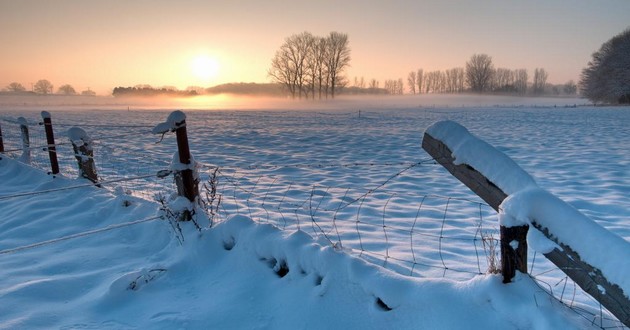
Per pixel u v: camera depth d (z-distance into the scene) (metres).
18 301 2.76
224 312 2.63
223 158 11.46
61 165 9.08
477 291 2.06
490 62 115.56
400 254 3.85
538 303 1.91
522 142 14.37
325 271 2.58
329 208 5.75
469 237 4.50
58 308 2.75
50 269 3.40
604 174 8.33
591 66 67.50
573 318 1.87
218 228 3.43
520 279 2.03
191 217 3.80
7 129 18.84
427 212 5.61
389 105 69.75
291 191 6.92
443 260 3.69
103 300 2.80
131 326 2.54
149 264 3.42
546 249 1.78
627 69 59.94
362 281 2.41
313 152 12.72
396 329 2.22
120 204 4.85
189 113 40.56
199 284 3.04
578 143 13.84
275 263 2.99
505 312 1.95
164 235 3.86
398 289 2.29
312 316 2.46
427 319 2.14
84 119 29.72
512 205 1.90
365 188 7.23
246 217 3.37
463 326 2.01
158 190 6.34
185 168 3.81
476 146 2.15
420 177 8.25
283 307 2.60
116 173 8.35
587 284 1.69
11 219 5.01
